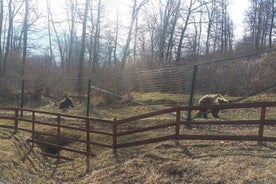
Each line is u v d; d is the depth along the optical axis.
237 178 9.71
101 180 12.55
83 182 13.05
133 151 13.91
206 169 10.70
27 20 46.16
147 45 47.72
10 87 35.28
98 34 44.94
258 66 24.03
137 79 25.95
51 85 33.59
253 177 9.49
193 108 12.56
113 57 49.72
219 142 12.74
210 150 12.14
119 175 12.38
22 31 51.66
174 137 13.03
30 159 15.77
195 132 14.57
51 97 32.81
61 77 36.84
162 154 12.66
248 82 23.05
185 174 10.83
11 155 15.03
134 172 12.16
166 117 18.91
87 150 15.52
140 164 12.51
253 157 10.83
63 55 58.94
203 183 10.06
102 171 13.20
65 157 16.08
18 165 14.57
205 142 12.96
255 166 10.17
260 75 23.22
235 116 17.81
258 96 21.27
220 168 10.52
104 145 14.84
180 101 22.03
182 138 12.88
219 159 11.18
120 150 14.44
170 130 15.69
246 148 11.70
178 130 12.99
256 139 11.48
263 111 11.32
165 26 45.03
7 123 21.42
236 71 23.88
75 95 30.55
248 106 11.52
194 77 15.22
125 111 23.03
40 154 16.77
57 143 18.11
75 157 15.87
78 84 32.56
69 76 38.06
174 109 12.98
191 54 48.12
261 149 11.40
